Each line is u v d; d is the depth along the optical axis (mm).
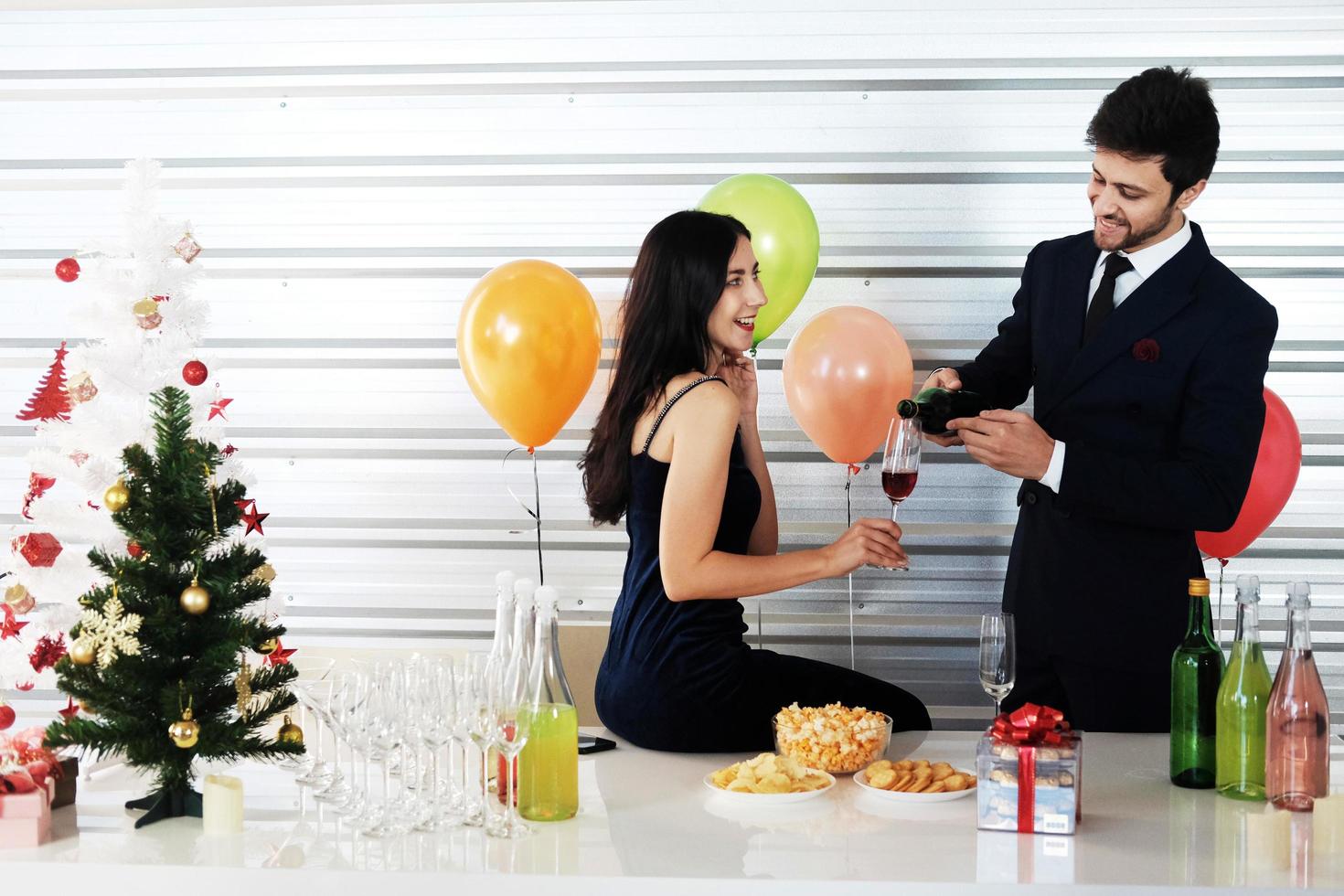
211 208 3893
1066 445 2742
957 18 3736
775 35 3770
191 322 2793
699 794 2322
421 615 3949
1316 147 3727
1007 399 3238
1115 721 2902
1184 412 2854
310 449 3924
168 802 2211
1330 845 1979
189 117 3877
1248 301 2830
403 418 3906
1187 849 1964
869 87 3770
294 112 3859
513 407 3256
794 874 1870
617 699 2732
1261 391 2803
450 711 2094
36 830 2031
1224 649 3848
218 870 1929
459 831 2100
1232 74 3721
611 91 3807
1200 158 2648
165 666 2201
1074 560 2924
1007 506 3822
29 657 2633
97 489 2709
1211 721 2289
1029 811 2045
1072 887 1827
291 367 3904
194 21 3850
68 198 3912
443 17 3809
